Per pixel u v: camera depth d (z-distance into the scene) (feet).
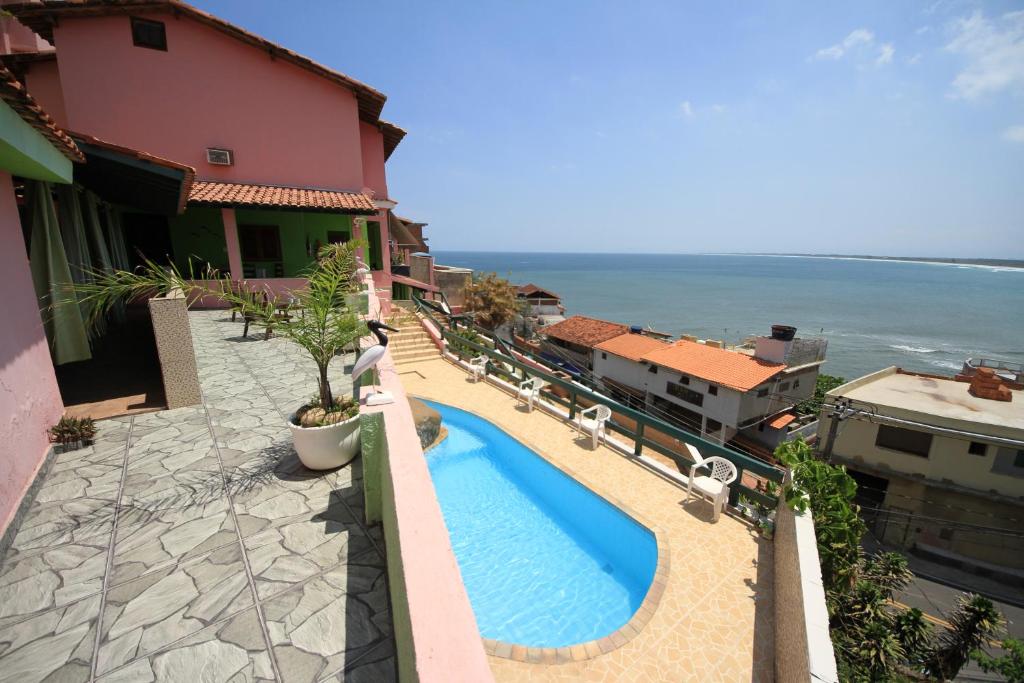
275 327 17.70
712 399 84.33
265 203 48.91
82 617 11.10
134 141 48.24
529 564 23.68
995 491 54.75
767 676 15.98
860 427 63.98
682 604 19.12
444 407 41.60
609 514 26.17
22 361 16.17
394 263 94.63
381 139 69.56
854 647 27.71
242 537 14.29
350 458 19.17
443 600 7.11
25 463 15.53
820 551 20.44
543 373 41.11
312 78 56.13
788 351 83.66
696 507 26.23
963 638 32.35
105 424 21.84
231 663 10.03
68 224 28.58
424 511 9.44
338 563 13.32
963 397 64.18
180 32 48.60
